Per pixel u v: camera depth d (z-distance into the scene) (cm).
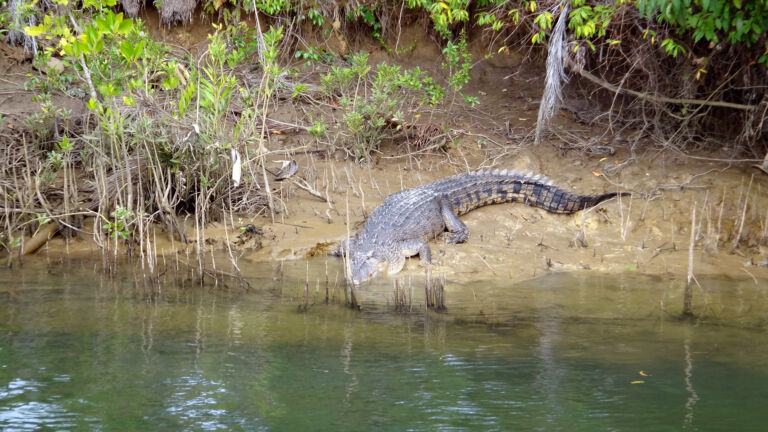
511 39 1320
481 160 1062
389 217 852
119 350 537
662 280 745
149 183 891
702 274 764
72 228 863
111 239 875
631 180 979
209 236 871
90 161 953
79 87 1127
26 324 594
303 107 1177
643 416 427
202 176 854
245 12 1300
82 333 575
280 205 940
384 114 1104
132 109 973
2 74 1170
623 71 1168
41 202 843
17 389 467
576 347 549
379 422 420
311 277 759
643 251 830
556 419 424
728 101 1077
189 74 943
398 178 1034
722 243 847
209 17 1301
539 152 1063
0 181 890
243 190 938
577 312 639
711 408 439
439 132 1109
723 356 529
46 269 779
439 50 1342
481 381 482
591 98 1212
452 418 426
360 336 574
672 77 1083
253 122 931
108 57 865
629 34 1055
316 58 1277
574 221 911
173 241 867
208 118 880
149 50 860
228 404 446
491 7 1259
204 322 607
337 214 928
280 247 846
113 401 450
